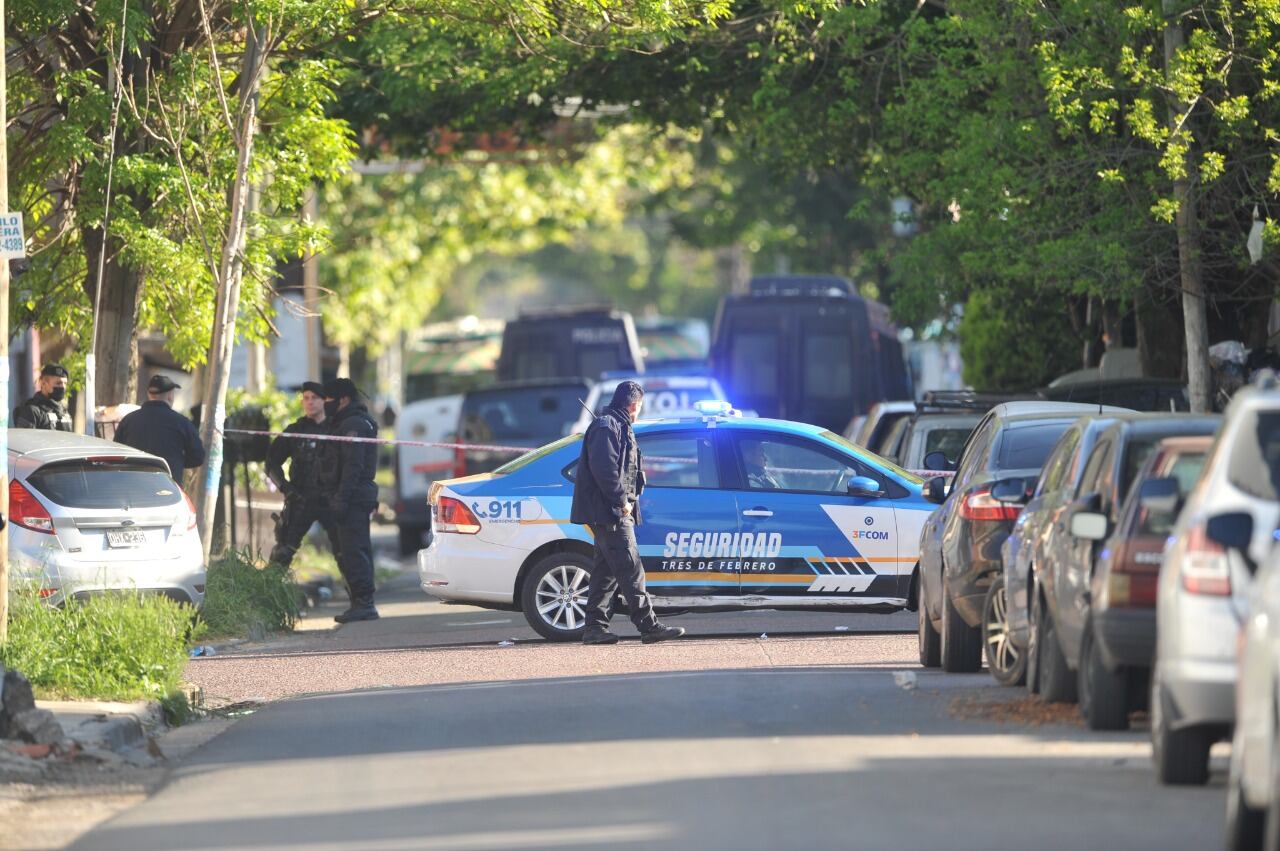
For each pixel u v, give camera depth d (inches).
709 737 1534.2
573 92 4180.6
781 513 2442.2
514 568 2442.2
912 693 1790.1
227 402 3946.9
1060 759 1413.6
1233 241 3112.7
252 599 2787.9
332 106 4023.1
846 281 5108.3
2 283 1947.6
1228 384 3070.9
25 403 2876.5
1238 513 1189.1
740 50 3878.0
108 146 2977.4
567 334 5807.1
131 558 2372.0
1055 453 1823.3
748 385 4881.9
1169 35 2908.5
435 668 2188.7
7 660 1925.4
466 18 3068.4
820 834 1153.4
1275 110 2987.2
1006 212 3161.9
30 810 1402.6
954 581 1947.6
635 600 2301.9
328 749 1587.1
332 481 2997.0
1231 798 1087.0
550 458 2482.8
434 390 7155.5
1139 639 1408.7
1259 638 1052.5
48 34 3056.1
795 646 2279.8
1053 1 3100.4
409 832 1199.6
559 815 1228.5
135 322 3186.5
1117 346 4160.9
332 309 7524.6
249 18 2817.4
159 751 1664.6
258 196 3540.8
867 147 4094.5
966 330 5049.2
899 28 3671.3
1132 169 3097.9
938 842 1130.7
